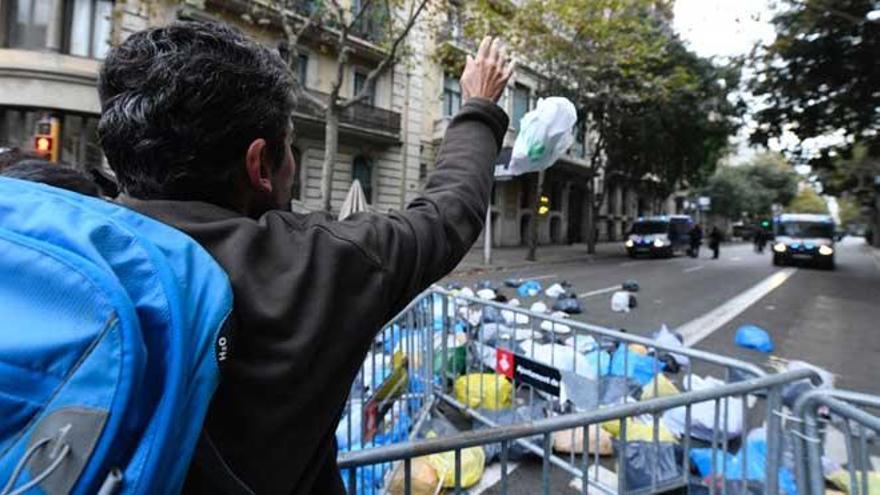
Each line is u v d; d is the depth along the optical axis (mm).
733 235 58281
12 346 550
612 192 39094
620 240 39938
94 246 626
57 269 584
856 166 23672
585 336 4715
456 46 16062
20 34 12383
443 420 4160
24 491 524
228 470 689
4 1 12195
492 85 1385
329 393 782
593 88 20375
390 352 3982
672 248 27781
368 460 1517
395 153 21266
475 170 1212
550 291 11023
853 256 33938
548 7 16312
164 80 817
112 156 858
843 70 14688
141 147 821
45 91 11992
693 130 22516
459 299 4527
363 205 10055
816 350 7289
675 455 3094
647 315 9578
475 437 1658
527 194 29422
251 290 738
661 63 20641
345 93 18938
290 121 988
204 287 676
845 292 13594
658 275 16672
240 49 898
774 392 2346
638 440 2965
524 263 19516
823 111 16094
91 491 529
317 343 759
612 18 17562
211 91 824
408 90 21281
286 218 889
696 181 29516
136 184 855
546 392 3666
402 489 2855
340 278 818
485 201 1194
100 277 582
